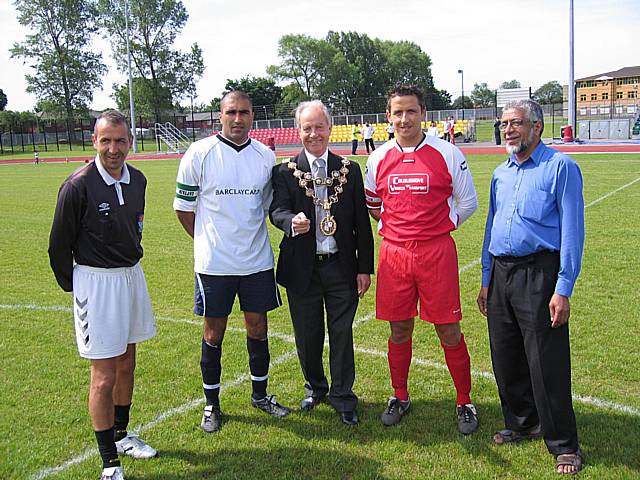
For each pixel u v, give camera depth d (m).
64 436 4.21
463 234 10.62
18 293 7.86
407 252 4.14
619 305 6.53
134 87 69.38
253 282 4.36
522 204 3.67
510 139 3.66
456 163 4.12
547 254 3.67
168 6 67.94
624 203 12.93
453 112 42.91
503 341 3.92
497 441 4.01
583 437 3.99
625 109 51.03
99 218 3.64
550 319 3.63
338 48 92.12
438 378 5.01
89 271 3.71
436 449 3.96
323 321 4.57
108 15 67.38
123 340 3.77
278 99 83.00
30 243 11.19
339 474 3.71
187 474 3.76
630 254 8.65
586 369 4.98
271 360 5.49
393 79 96.06
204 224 4.29
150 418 4.46
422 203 4.10
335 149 40.22
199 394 4.84
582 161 22.92
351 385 4.44
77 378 5.16
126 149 3.67
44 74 66.19
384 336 5.99
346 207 4.31
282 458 3.91
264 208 4.47
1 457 3.93
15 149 60.53
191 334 6.18
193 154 4.23
